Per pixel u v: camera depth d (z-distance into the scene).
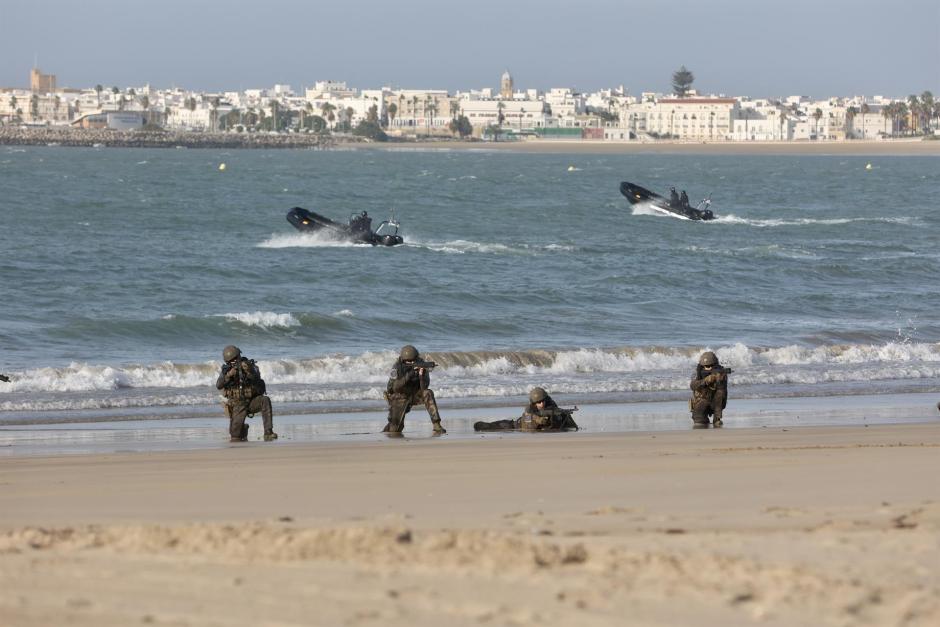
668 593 20.14
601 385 79.50
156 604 19.58
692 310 123.75
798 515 28.73
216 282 140.12
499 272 155.38
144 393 75.44
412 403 56.78
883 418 63.41
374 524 27.52
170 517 29.92
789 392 77.31
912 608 19.31
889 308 127.06
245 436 54.78
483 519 28.48
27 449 50.12
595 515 29.08
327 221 191.25
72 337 99.81
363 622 18.48
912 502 31.09
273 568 21.98
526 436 53.41
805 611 19.17
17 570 22.02
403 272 152.50
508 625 18.36
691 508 30.30
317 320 107.56
